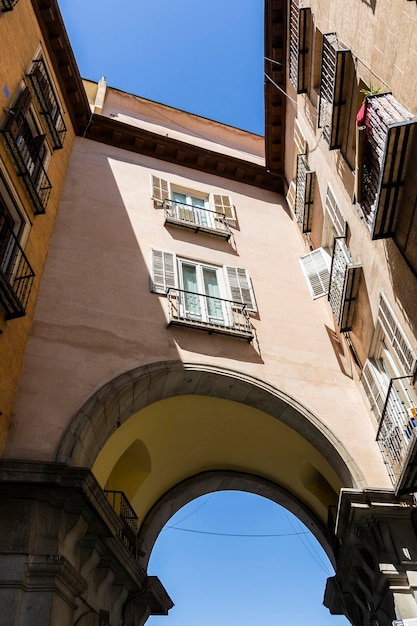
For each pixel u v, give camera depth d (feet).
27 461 26.27
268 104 60.13
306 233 53.31
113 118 62.85
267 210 59.72
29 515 25.26
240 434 45.03
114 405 33.94
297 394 40.29
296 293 49.29
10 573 23.24
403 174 27.63
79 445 29.86
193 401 41.27
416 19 26.21
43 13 46.96
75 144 54.24
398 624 28.09
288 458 45.83
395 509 33.22
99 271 41.42
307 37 46.01
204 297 44.83
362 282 39.50
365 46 32.94
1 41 35.60
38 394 31.45
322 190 47.75
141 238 46.85
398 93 28.48
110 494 39.73
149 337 38.47
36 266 37.52
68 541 26.43
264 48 56.49
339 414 40.06
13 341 31.53
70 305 37.68
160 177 55.88
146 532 41.55
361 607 37.42
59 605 24.03
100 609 30.78
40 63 44.96
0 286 28.40
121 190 51.37
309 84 48.67
